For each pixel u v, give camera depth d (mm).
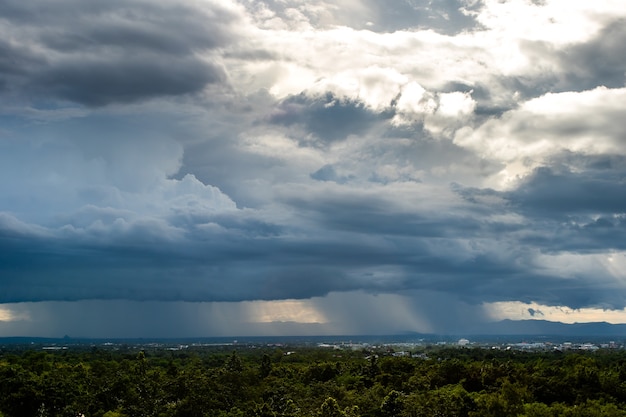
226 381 148500
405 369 188750
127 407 137125
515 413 123875
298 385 162500
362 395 147875
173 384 144375
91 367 186000
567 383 146125
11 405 131625
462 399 129000
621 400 143500
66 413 132500
